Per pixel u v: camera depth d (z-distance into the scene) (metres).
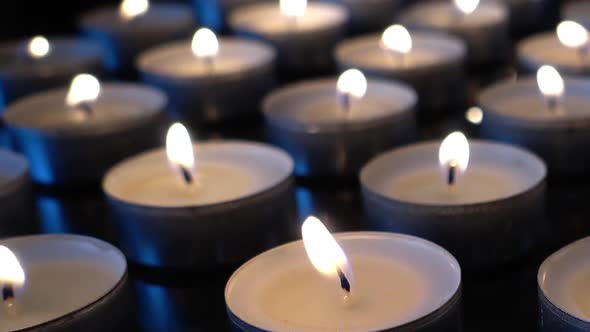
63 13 0.52
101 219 0.37
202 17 0.50
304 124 0.37
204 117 0.41
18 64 0.46
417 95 0.41
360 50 0.45
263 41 0.45
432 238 0.33
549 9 0.49
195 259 0.34
